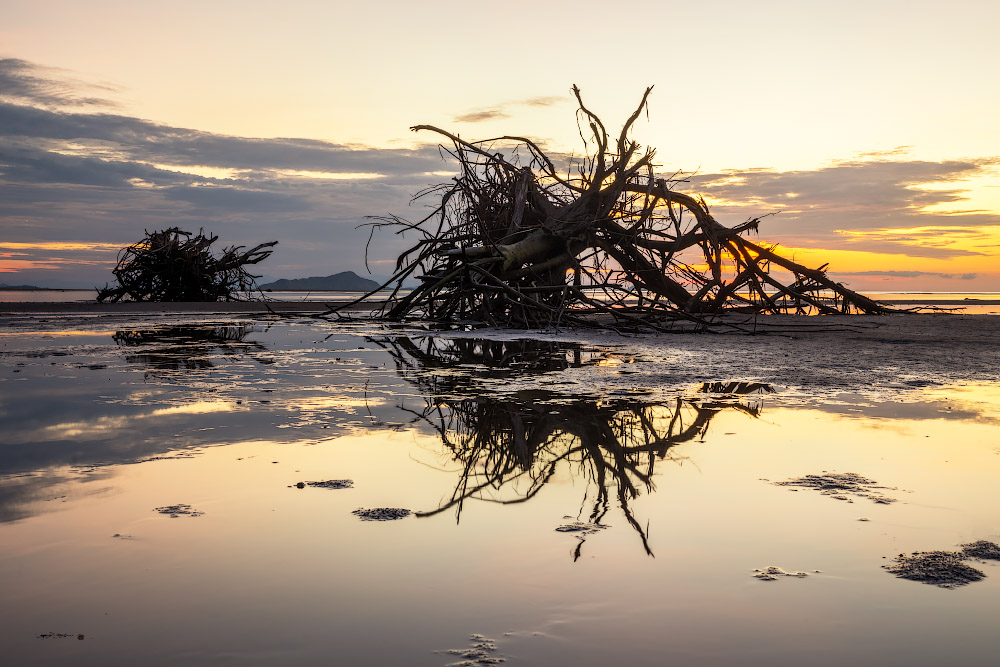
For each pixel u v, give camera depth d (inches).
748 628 77.9
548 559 96.7
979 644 74.7
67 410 205.0
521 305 511.5
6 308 800.3
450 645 73.9
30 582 88.8
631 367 303.6
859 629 77.9
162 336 471.2
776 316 713.0
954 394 234.8
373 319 649.6
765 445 163.6
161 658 71.3
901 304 1179.3
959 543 103.6
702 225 614.9
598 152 570.6
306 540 103.5
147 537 104.3
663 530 108.3
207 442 166.1
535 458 152.6
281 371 291.0
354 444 164.7
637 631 77.1
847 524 111.1
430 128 572.7
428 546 101.3
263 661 70.7
